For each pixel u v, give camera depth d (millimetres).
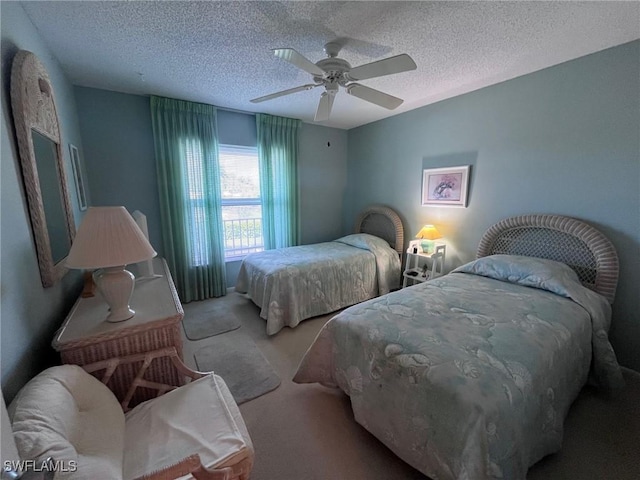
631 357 2100
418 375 1266
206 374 1468
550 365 1344
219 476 880
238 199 3900
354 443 1577
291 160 4082
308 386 2037
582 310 1813
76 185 2381
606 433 1600
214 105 3385
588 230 2162
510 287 2186
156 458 1032
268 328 2711
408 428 1312
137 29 1769
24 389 939
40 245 1366
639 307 2039
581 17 1649
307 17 1653
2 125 1158
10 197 1158
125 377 1423
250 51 2059
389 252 3740
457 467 1099
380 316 1716
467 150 3012
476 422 1053
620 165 2047
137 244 1365
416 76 2529
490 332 1487
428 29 1776
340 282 3248
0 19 1234
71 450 849
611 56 2020
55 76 2104
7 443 532
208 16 1642
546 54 2117
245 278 3479
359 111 3623
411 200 3705
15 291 1123
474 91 2883
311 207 4504
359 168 4492
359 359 1599
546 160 2426
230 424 1168
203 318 3100
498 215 2809
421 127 3473
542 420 1279
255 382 2076
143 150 3150
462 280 2377
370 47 1993
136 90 2900
